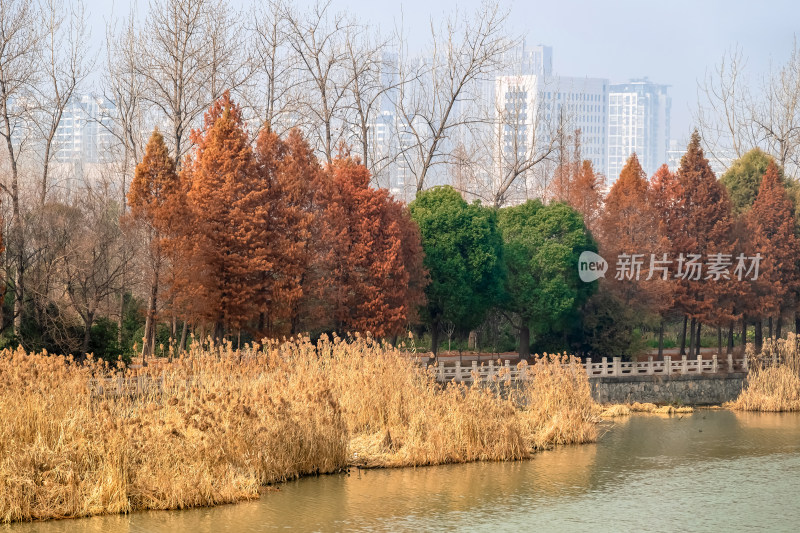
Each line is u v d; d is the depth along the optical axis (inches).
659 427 1457.9
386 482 916.0
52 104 2078.0
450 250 1918.1
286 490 866.1
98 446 775.1
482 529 770.2
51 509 737.6
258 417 896.3
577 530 777.6
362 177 1809.8
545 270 2005.4
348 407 1060.5
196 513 775.1
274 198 1724.9
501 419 1083.9
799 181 2930.6
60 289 1464.1
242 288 1616.6
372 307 1754.4
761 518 828.6
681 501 895.1
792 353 1867.6
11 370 853.8
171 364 962.7
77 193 2005.4
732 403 1847.9
